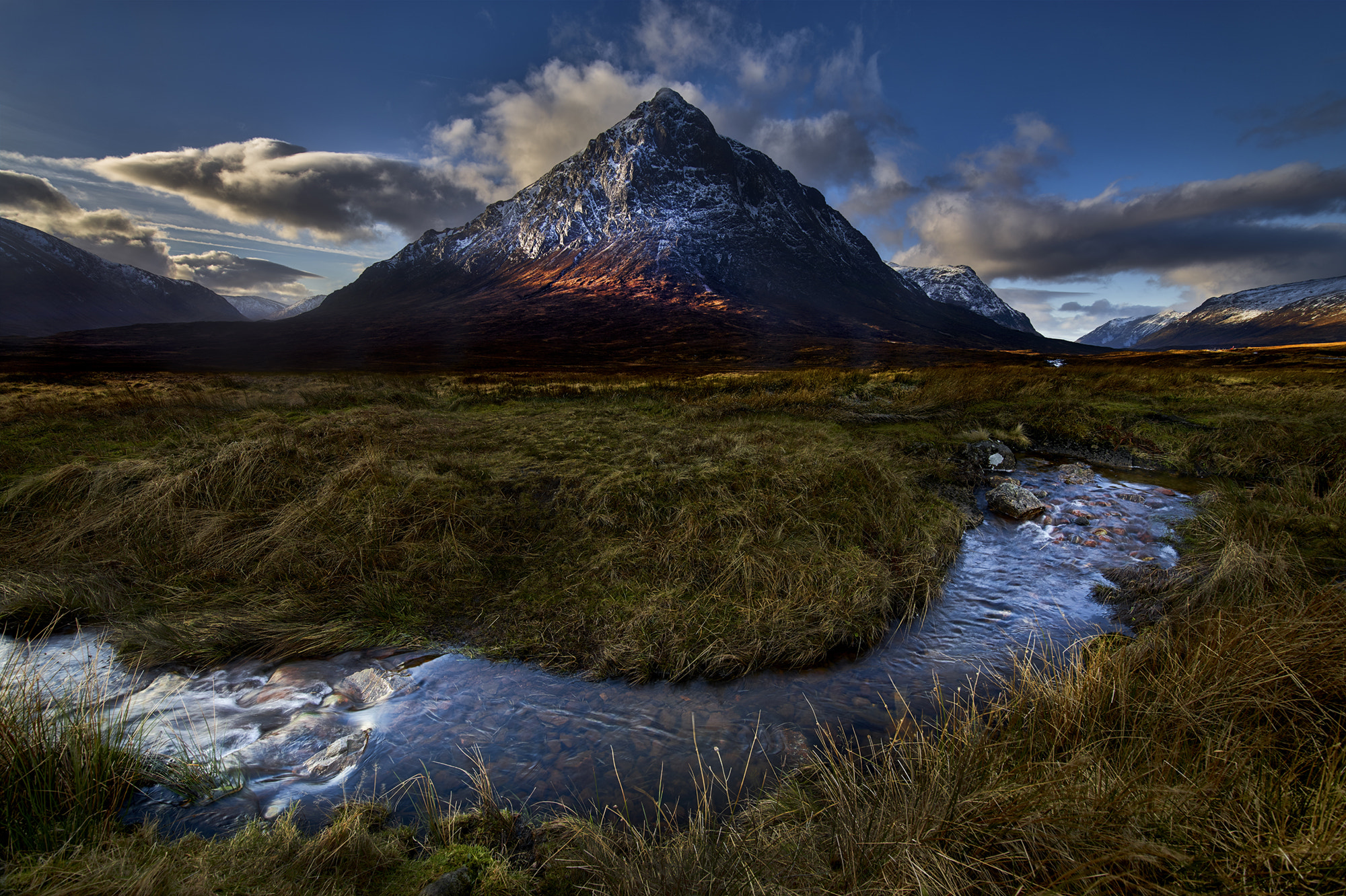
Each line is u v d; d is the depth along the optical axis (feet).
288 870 6.90
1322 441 27.32
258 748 10.18
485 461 25.16
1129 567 18.15
